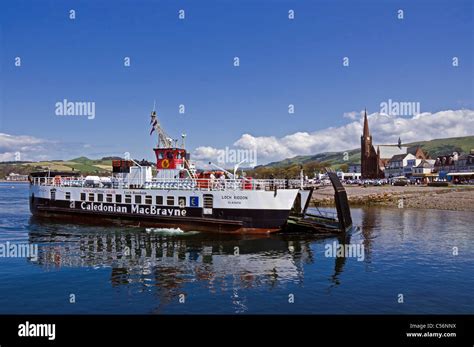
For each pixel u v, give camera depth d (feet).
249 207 129.80
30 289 76.59
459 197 266.98
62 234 137.39
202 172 156.56
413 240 127.13
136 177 157.89
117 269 91.09
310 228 137.28
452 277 84.48
